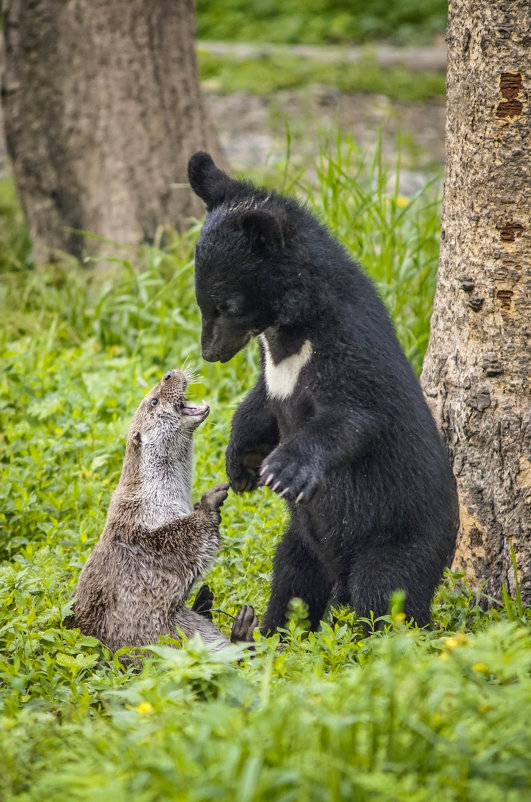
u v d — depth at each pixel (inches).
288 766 210.7
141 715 251.1
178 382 388.8
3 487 480.1
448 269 413.1
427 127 1286.9
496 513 398.6
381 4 1705.2
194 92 789.9
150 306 670.5
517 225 383.2
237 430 409.1
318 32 1658.5
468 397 400.8
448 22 402.6
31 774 239.8
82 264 773.9
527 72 373.4
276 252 354.6
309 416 364.5
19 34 764.0
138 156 764.0
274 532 446.9
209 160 392.2
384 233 612.1
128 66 760.3
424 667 248.7
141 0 757.3
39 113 770.2
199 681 271.1
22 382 590.6
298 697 243.3
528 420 389.1
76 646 338.6
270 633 390.6
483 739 222.5
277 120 1256.8
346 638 323.6
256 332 370.0
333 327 353.4
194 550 364.5
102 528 448.8
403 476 360.5
